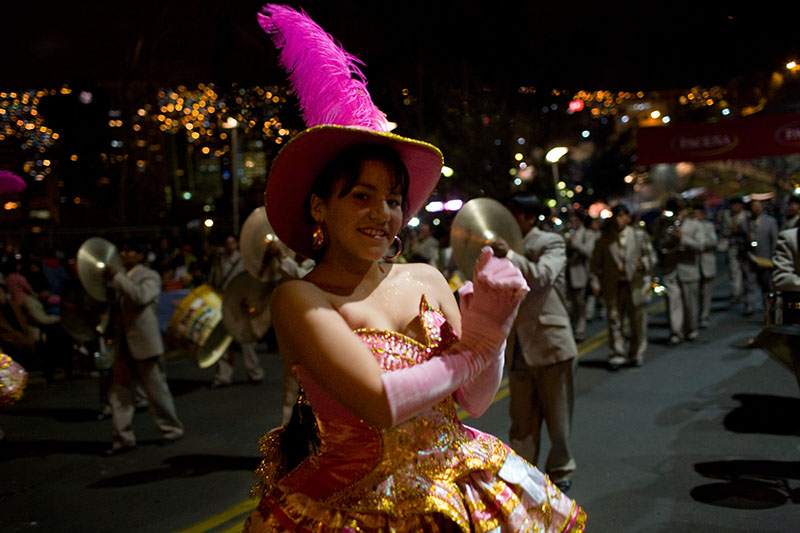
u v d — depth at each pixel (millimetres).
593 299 14586
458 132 14453
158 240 16875
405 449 1788
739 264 14812
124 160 22516
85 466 6578
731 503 4809
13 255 12297
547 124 15938
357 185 1831
